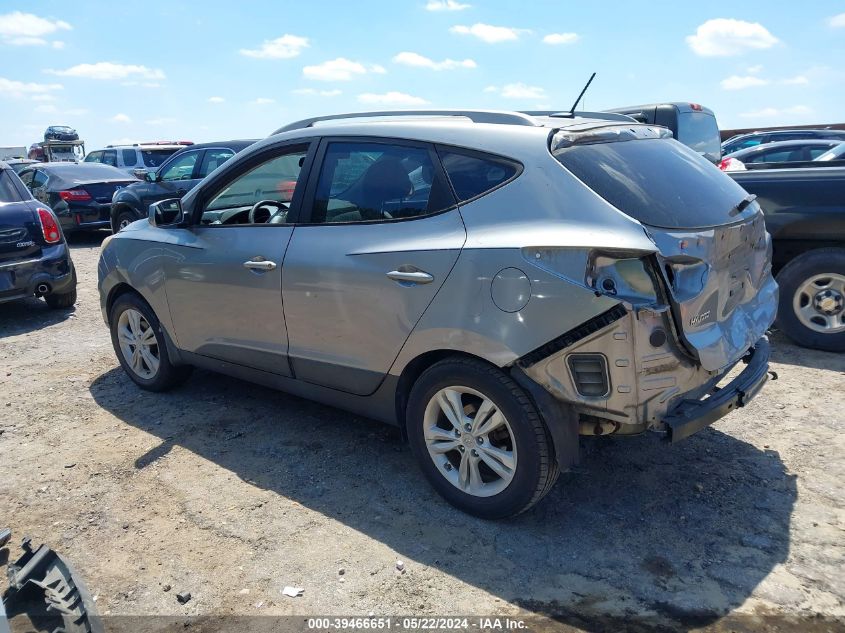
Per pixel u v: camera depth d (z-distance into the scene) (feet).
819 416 14.05
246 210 13.92
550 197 9.66
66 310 25.34
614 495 11.46
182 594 9.14
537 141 10.11
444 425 11.14
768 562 9.60
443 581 9.37
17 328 22.95
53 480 12.28
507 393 9.79
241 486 11.98
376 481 12.07
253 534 10.54
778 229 17.37
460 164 10.62
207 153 38.83
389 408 11.66
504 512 10.33
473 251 9.86
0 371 18.29
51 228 23.75
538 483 9.84
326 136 12.40
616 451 12.96
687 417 9.38
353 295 11.29
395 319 10.82
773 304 12.12
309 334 12.19
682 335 9.17
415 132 11.27
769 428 13.65
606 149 10.35
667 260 8.98
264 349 13.11
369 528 10.64
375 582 9.38
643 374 9.03
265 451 13.26
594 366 9.16
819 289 17.43
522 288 9.40
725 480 11.80
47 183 43.21
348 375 11.86
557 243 9.16
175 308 14.69
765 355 11.34
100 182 42.96
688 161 11.44
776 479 11.76
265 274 12.61
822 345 17.54
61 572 7.93
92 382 17.24
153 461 12.93
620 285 8.91
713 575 9.37
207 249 13.74
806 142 39.45
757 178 17.71
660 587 9.17
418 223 10.79
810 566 9.48
